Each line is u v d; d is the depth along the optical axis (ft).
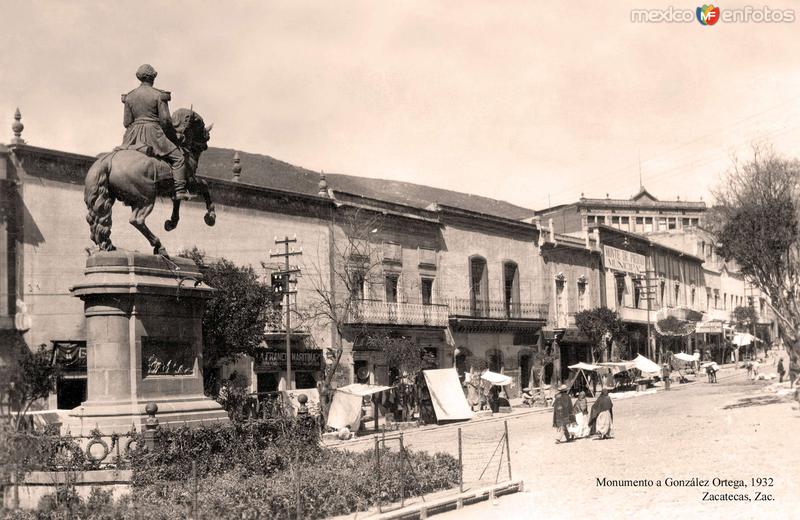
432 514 39.93
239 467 42.60
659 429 79.25
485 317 142.31
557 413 74.28
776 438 65.77
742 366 232.73
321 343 108.47
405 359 106.52
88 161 82.43
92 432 40.40
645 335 202.08
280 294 92.84
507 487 45.93
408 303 125.18
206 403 47.37
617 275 192.03
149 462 39.96
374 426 103.04
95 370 44.16
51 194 79.20
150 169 47.16
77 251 80.84
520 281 155.53
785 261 105.60
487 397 125.49
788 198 102.73
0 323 31.27
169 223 49.90
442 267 135.85
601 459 59.00
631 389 159.33
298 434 48.96
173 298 46.52
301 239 107.96
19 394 32.32
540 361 148.05
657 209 319.68
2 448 32.99
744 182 105.29
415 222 129.90
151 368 45.27
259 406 63.41
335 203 113.50
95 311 44.55
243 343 81.87
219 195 97.55
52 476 38.19
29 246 77.05
